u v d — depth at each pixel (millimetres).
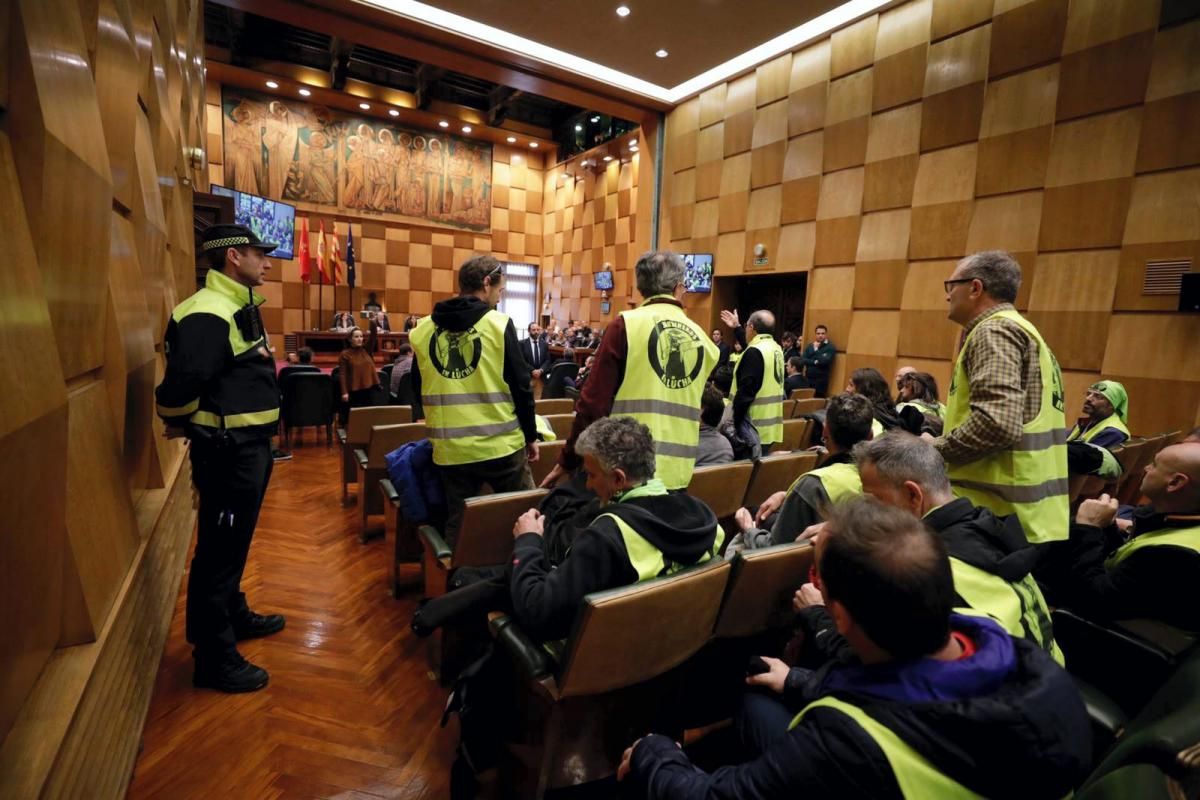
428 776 1646
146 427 2137
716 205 9047
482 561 1900
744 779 818
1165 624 1515
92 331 1406
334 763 1677
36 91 1097
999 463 1659
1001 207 5926
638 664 1255
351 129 12625
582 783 1331
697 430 2094
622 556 1275
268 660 2170
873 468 1354
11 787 888
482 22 7215
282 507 3977
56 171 1167
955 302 1859
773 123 8164
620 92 9172
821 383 7301
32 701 1076
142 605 1753
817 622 1354
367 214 12977
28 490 972
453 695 1438
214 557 1935
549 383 7605
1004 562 1139
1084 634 1565
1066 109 5461
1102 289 5230
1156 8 4930
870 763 699
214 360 1782
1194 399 4715
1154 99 4945
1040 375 1656
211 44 10656
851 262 7270
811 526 1643
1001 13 5883
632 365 1979
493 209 14445
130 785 1543
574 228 13836
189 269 4031
